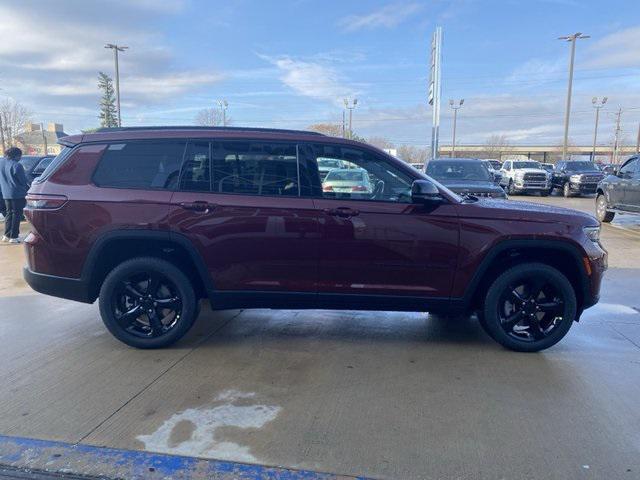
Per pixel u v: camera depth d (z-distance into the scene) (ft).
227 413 11.40
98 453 9.86
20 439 10.30
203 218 14.39
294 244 14.48
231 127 15.17
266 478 9.16
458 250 14.46
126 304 15.24
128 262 14.85
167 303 15.15
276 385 12.84
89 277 14.80
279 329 17.20
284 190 14.64
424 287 14.69
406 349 15.43
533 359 14.67
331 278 14.66
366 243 14.40
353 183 14.64
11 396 12.14
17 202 33.96
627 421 11.14
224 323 17.81
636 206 42.11
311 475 9.23
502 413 11.46
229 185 14.66
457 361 14.51
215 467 9.46
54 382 12.94
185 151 14.79
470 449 10.03
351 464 9.55
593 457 9.79
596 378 13.37
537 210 14.84
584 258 14.62
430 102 71.72
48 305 19.85
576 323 17.90
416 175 14.70
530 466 9.50
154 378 13.21
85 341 15.92
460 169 39.17
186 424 10.93
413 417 11.27
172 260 15.34
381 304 14.83
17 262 28.17
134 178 14.79
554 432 10.67
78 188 14.70
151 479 9.13
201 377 13.29
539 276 14.75
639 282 23.79
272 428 10.79
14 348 15.28
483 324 15.56
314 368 13.93
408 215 14.39
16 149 33.96
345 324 17.79
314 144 14.74
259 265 14.61
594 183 78.43
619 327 17.48
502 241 14.40
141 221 14.43
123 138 14.89
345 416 11.30
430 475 9.23
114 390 12.50
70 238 14.60
